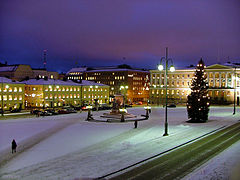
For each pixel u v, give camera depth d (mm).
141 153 21453
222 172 16859
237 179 15656
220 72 104125
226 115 56812
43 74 123500
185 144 25484
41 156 20859
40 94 86062
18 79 108625
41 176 15930
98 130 34781
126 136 29750
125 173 16719
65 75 172500
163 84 113125
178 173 16734
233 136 29984
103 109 78375
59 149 23297
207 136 29953
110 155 20875
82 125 40312
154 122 43750
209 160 19625
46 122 44688
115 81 138375
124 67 147375
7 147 24422
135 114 58562
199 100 43406
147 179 15680
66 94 93125
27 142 26750
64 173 16484
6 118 54906
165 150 22500
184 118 50688
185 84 109000
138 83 141125
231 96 101438
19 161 19453
